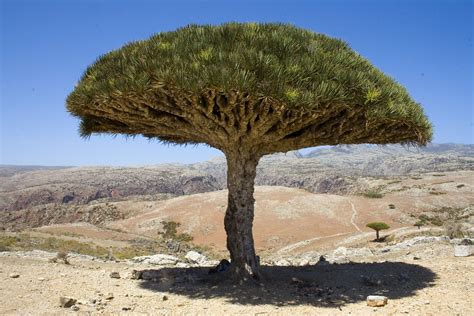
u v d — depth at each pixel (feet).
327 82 23.82
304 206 242.17
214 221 229.86
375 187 359.46
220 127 28.58
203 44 25.93
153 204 277.85
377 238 139.64
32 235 123.24
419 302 24.32
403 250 46.91
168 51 25.41
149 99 25.23
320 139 30.60
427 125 27.43
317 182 492.95
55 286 28.76
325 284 29.78
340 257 48.67
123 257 71.97
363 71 27.25
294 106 23.09
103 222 257.14
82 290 28.12
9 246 78.84
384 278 30.53
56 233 152.97
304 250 146.61
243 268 30.09
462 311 22.33
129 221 246.88
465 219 189.26
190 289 29.01
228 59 23.86
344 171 623.36
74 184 492.13
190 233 218.18
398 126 28.35
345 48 30.55
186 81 22.71
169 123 29.04
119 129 34.01
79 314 22.34
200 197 278.67
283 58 25.40
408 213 224.94
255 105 25.38
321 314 22.76
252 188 31.22
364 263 37.52
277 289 28.43
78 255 48.85
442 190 276.00
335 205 244.63
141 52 26.89
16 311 22.76
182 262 47.65
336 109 25.94
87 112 29.66
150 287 29.91
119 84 24.39
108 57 29.45
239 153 30.35
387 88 26.27
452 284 27.96
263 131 27.94
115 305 24.75
